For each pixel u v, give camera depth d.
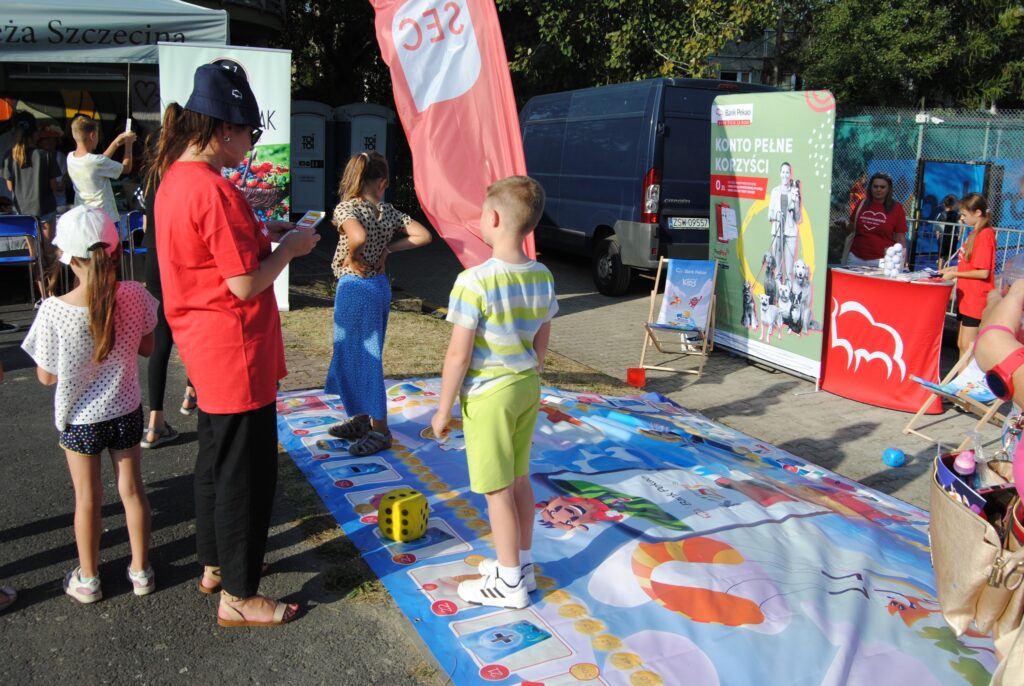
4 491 4.23
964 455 2.71
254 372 2.93
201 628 3.14
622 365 7.98
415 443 4.95
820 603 3.28
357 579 3.47
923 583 3.61
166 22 8.23
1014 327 2.44
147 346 3.36
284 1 16.45
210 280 2.83
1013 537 2.43
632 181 10.95
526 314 3.12
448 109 5.45
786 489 4.65
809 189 7.08
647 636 3.03
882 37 18.77
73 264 2.97
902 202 12.49
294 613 3.20
